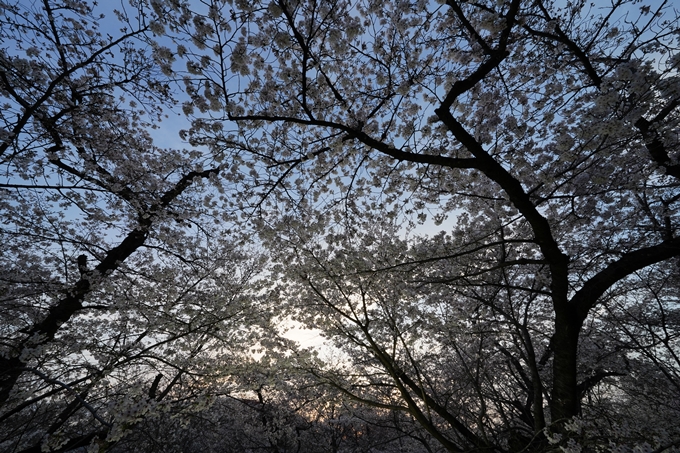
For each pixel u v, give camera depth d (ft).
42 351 10.19
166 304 22.56
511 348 24.94
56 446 9.23
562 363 14.43
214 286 27.84
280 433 35.99
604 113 12.50
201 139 16.74
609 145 12.94
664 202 20.98
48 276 23.65
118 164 24.18
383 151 14.69
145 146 26.23
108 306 21.43
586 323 25.18
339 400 20.44
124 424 9.20
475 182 21.59
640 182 17.51
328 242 21.36
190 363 22.00
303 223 20.45
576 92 17.79
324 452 41.34
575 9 17.69
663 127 14.14
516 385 28.25
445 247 21.12
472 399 24.71
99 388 16.90
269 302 23.80
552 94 19.26
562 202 21.33
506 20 12.63
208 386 20.61
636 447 8.55
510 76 19.84
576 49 16.76
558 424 13.15
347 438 43.73
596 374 24.48
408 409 16.16
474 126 19.62
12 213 21.97
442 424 27.99
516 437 16.16
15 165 19.13
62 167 22.45
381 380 23.50
